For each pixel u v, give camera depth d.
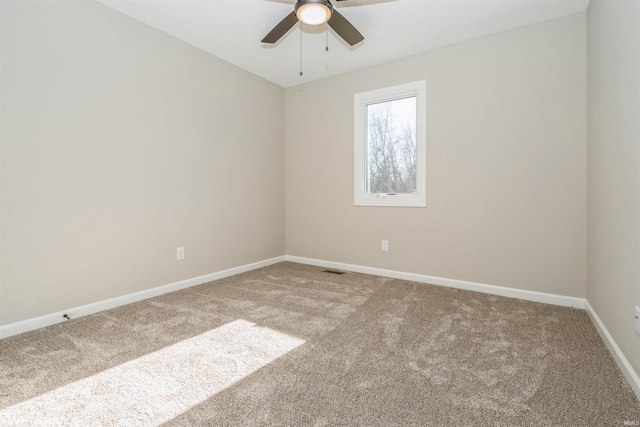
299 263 3.97
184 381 1.41
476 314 2.24
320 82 3.71
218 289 2.85
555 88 2.42
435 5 2.28
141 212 2.54
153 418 1.17
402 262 3.21
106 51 2.28
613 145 1.68
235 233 3.41
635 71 1.38
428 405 1.24
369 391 1.34
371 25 2.54
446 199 2.92
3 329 1.85
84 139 2.18
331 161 3.67
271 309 2.34
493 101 2.67
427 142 3.00
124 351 1.69
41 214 1.99
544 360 1.59
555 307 2.38
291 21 2.05
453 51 2.84
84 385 1.38
